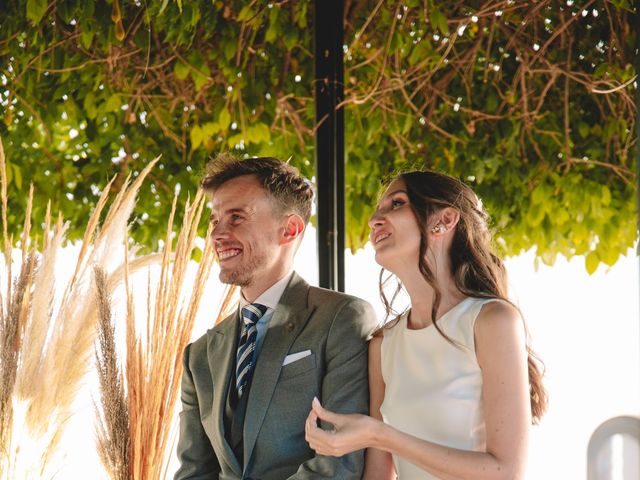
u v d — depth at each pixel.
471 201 2.21
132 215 3.77
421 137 4.02
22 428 2.82
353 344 2.28
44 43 3.64
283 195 2.46
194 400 2.54
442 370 2.10
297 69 3.85
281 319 2.38
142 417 2.70
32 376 2.81
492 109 3.96
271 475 2.25
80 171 3.83
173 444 2.78
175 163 3.85
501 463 1.92
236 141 3.89
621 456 1.52
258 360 2.33
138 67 3.77
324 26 3.06
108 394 2.63
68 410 2.86
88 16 3.38
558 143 4.04
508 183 4.07
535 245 4.09
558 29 3.81
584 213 4.04
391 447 1.88
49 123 3.76
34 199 3.77
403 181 2.22
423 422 2.10
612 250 4.03
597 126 4.01
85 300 2.85
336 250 3.02
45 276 2.85
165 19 3.60
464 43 3.91
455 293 2.17
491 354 2.01
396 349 2.21
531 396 2.23
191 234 2.89
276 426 2.27
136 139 3.84
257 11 3.63
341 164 3.06
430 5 3.51
